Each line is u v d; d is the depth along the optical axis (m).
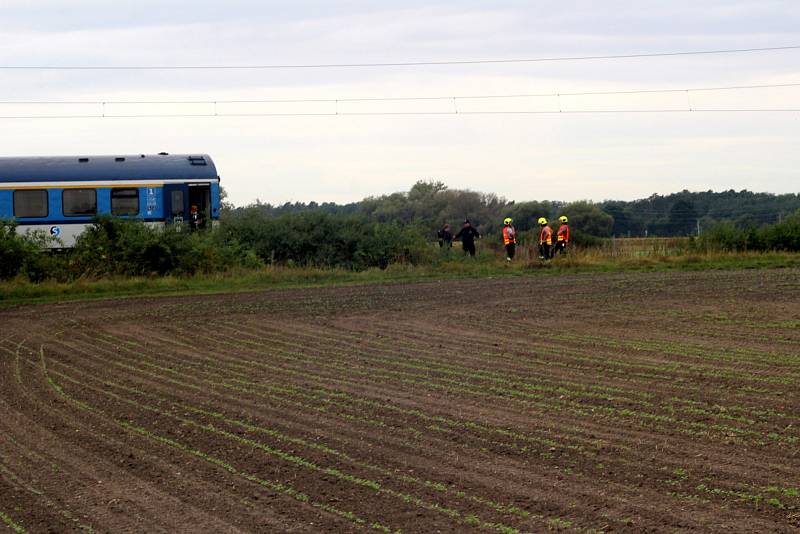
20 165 51.00
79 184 51.31
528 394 17.17
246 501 11.20
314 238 49.06
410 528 10.19
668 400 16.47
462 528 10.16
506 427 14.66
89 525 10.47
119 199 51.91
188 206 52.94
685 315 28.44
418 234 51.41
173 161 53.12
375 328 26.84
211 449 13.58
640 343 23.14
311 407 16.33
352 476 12.14
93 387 18.58
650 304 31.44
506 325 26.97
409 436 14.18
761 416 15.15
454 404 16.41
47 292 38.44
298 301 34.50
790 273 43.53
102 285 39.78
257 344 24.17
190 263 43.97
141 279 41.38
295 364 20.97
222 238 47.88
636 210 115.38
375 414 15.70
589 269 47.88
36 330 27.78
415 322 28.02
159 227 45.88
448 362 20.86
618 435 14.09
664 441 13.70
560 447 13.42
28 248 41.19
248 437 14.26
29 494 11.59
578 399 16.66
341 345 23.73
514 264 49.94
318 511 10.80
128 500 11.30
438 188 100.31
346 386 18.23
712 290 35.81
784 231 55.84
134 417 15.77
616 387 17.69
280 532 10.16
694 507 10.74
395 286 40.41
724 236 56.03
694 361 20.44
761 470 12.18
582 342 23.48
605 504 10.88
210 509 10.93
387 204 98.31
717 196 113.81
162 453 13.40
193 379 19.28
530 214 100.81
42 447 13.84
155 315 30.86
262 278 43.16
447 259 50.62
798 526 10.10
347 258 49.38
